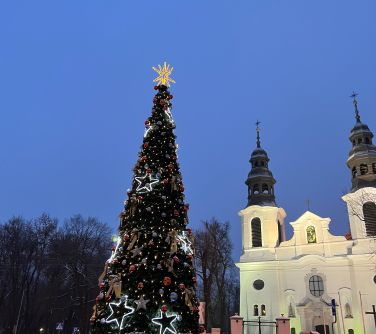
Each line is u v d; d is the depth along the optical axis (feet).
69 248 175.94
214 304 183.93
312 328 137.80
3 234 176.65
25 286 175.01
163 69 62.23
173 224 48.73
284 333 88.48
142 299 43.24
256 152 176.76
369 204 144.77
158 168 51.93
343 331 134.10
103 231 198.49
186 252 49.29
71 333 182.50
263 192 168.66
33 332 170.91
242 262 156.46
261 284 151.43
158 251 46.44
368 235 142.00
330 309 137.59
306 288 144.36
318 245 150.41
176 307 43.91
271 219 160.76
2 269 170.60
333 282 142.10
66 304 179.83
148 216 48.60
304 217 156.46
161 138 54.95
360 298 136.05
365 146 155.43
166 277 44.04
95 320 45.29
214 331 102.06
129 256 46.75
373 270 137.90
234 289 228.22
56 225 201.36
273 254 155.53
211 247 168.76
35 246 177.78
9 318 161.48
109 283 45.85
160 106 58.29
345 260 142.82
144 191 50.44
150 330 42.70
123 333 42.45
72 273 172.76
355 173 155.02
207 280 161.68
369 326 131.85
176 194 51.98
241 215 166.09
